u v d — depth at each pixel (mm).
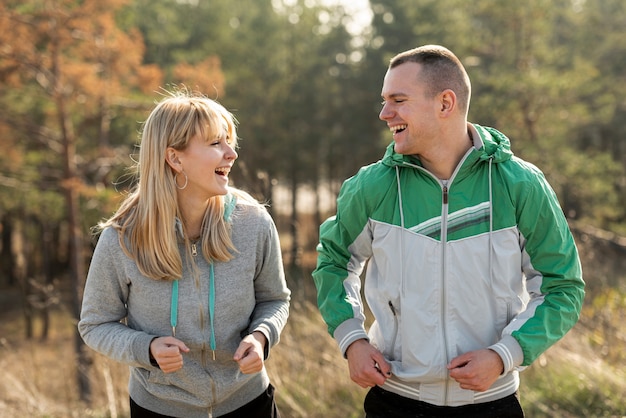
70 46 13250
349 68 25828
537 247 2205
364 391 4211
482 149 2188
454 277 2205
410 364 2262
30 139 15266
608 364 4383
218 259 2232
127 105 14008
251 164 22859
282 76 25484
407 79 2182
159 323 2230
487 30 18453
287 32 26016
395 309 2293
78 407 4727
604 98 18484
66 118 13359
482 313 2213
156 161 2172
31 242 25219
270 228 2338
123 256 2205
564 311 2162
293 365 4383
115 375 4688
